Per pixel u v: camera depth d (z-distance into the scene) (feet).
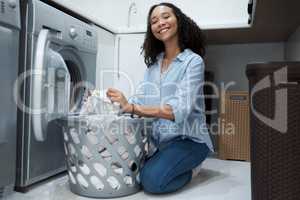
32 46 3.91
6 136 3.66
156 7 4.64
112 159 3.80
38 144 4.12
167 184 3.98
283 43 7.23
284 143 2.57
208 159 6.26
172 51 4.74
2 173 3.63
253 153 2.78
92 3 8.61
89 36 5.28
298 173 2.55
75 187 3.98
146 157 4.39
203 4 7.56
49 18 4.16
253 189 2.80
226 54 7.55
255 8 4.47
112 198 3.87
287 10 4.56
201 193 4.08
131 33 6.44
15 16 3.68
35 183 4.39
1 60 3.54
